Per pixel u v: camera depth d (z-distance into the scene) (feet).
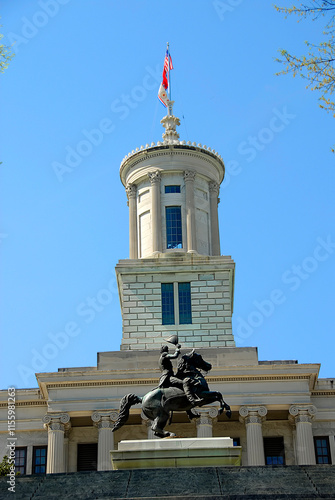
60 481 103.86
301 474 103.45
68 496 98.32
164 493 98.22
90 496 97.96
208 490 98.58
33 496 99.19
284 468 105.29
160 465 115.65
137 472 105.19
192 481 101.91
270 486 99.66
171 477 103.30
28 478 104.88
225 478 102.58
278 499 93.04
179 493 98.02
